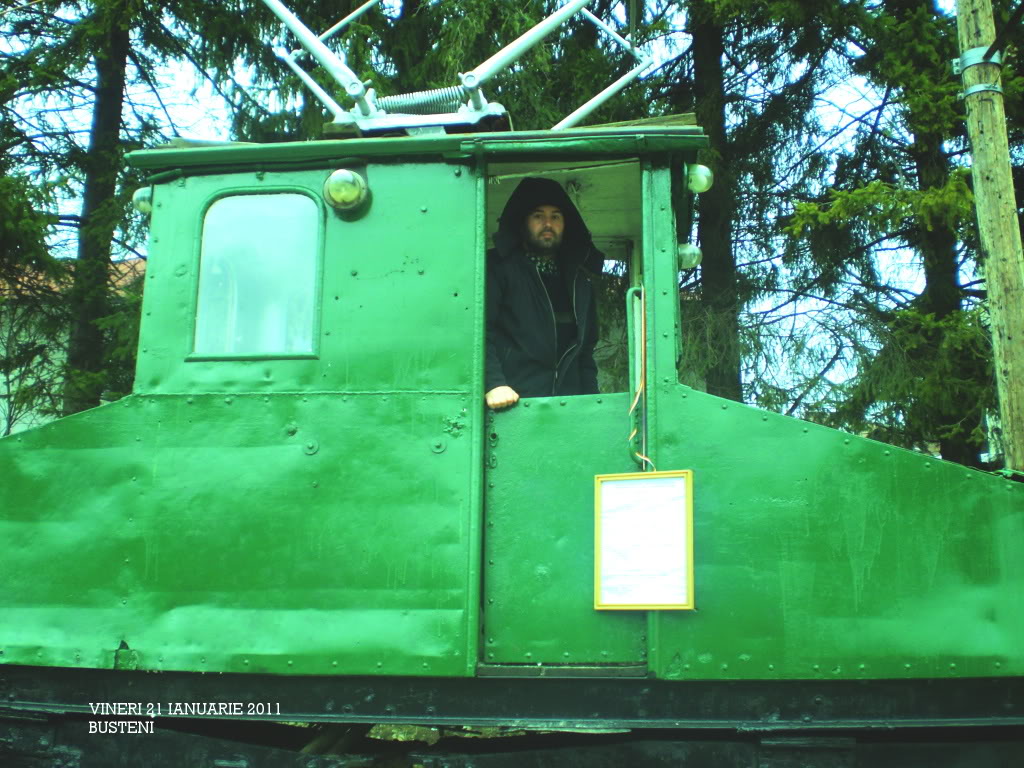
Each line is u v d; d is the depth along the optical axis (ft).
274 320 11.02
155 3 33.19
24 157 34.86
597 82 31.14
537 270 12.51
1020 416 15.56
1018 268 16.07
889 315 30.94
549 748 10.98
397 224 11.03
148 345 11.03
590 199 14.12
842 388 30.14
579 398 10.61
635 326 10.59
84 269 33.17
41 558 10.55
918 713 9.89
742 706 10.07
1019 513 9.71
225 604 10.33
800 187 32.76
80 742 10.85
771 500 9.93
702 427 10.17
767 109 33.22
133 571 10.47
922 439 29.50
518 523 10.41
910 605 9.64
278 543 10.39
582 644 10.11
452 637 10.01
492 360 11.24
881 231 28.68
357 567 10.27
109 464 10.71
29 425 34.60
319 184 11.25
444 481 10.35
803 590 9.76
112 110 36.76
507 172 13.32
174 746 10.82
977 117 16.67
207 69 35.37
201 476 10.61
